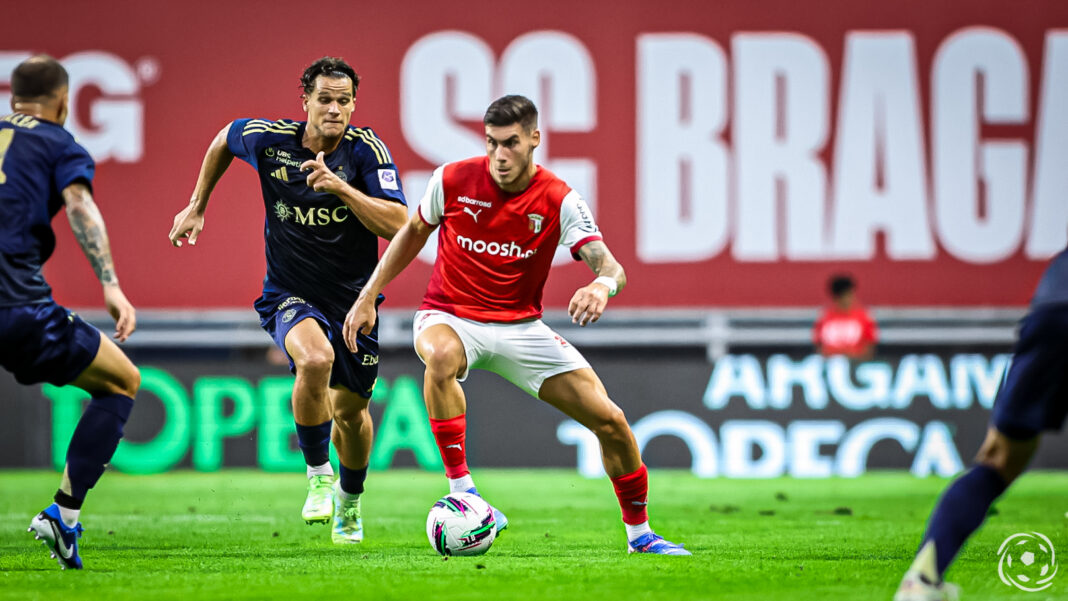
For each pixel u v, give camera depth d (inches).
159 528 971.3
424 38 1788.9
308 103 787.4
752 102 1800.0
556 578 625.9
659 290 1795.0
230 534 920.9
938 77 1793.8
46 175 617.3
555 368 725.3
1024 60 1793.8
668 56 1800.0
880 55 1796.3
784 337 1772.9
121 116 1780.3
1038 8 1790.1
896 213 1796.3
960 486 505.0
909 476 1678.2
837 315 1732.3
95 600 554.6
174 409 1713.8
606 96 1796.3
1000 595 578.2
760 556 743.7
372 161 800.3
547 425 1728.6
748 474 1729.8
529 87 1795.0
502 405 1727.4
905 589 487.2
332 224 795.4
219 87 1788.9
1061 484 1505.9
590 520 1048.8
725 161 1797.5
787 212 1798.7
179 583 611.2
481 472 1688.0
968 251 1793.8
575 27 1796.3
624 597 559.8
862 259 1797.5
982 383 1761.8
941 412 1745.8
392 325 1729.8
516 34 1795.0
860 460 1733.5
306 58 1792.6
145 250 1770.4
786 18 1800.0
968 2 1792.6
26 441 1685.5
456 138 1788.9
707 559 721.0
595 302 684.7
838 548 802.2
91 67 1780.3
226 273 1775.3
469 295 736.3
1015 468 510.0
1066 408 496.7
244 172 1777.8
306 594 571.2
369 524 1018.1
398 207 781.9
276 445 1711.4
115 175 1776.6
